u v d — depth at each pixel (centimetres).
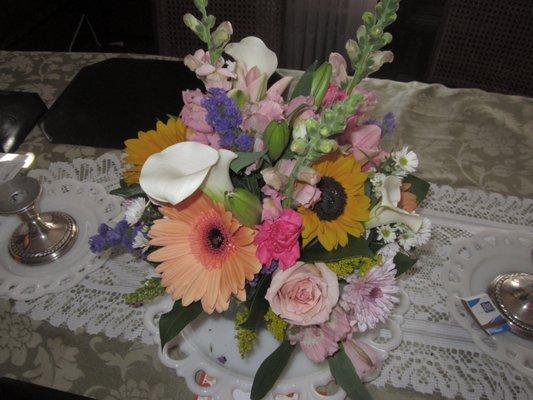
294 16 197
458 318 64
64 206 80
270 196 44
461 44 121
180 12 125
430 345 63
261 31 125
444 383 59
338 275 47
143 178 40
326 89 47
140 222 50
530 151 90
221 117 42
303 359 60
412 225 48
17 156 88
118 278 70
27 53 113
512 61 118
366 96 49
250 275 43
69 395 48
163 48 131
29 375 60
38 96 97
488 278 70
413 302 67
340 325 48
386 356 59
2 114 93
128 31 270
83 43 267
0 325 65
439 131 94
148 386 59
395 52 233
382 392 58
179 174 40
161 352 59
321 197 46
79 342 63
